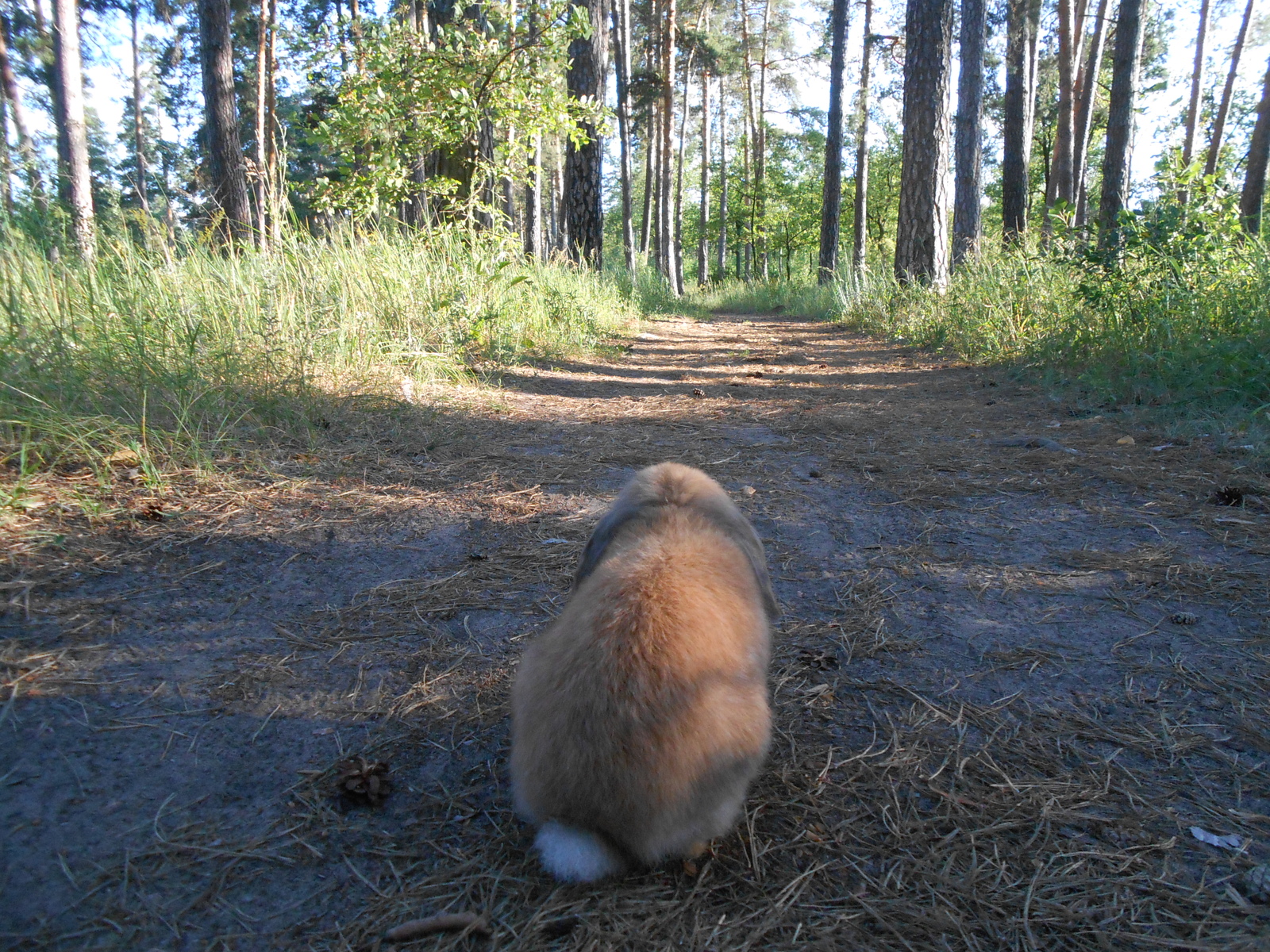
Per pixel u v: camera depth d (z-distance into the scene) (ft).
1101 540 3.49
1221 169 7.61
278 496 3.71
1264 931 1.74
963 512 3.90
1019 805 2.10
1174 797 2.11
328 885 1.85
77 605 2.71
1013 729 2.37
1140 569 3.21
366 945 1.71
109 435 3.71
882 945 1.73
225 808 2.03
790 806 2.11
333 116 8.29
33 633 2.54
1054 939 1.74
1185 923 1.77
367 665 2.60
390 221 8.08
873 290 13.28
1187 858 1.93
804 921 1.78
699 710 1.73
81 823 1.95
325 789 2.10
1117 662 2.65
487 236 8.51
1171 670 2.59
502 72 8.27
